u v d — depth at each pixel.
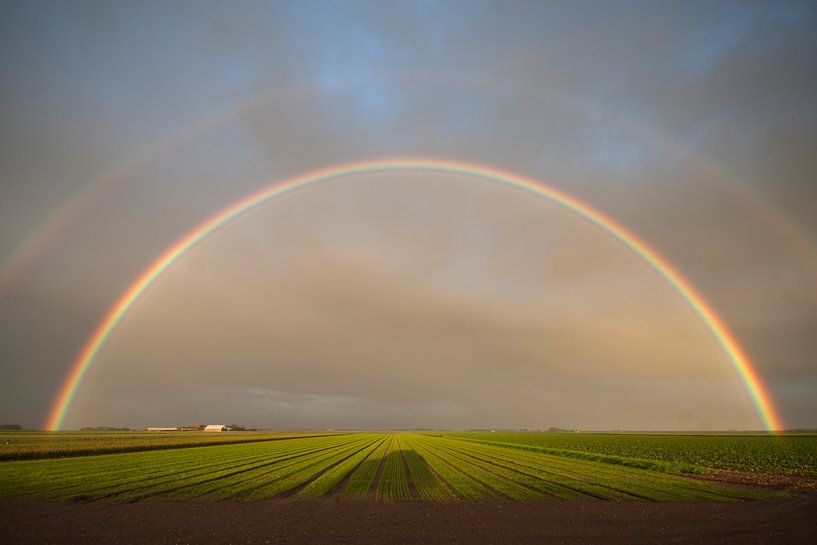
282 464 45.22
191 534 16.80
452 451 71.88
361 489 28.59
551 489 29.09
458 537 16.67
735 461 53.31
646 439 122.69
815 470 43.41
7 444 68.56
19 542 15.63
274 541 16.00
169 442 83.00
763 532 17.59
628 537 16.80
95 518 19.38
